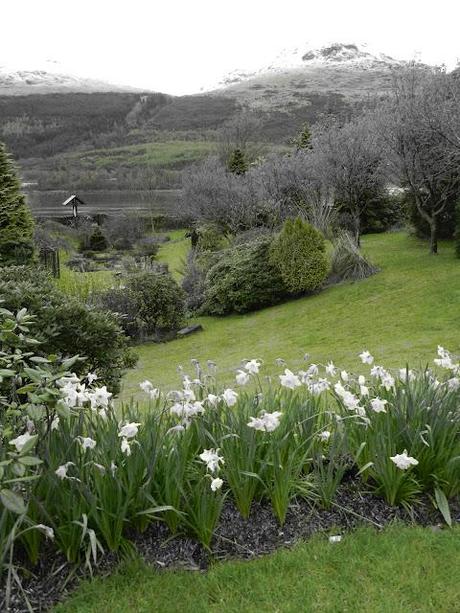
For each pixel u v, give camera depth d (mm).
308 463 3715
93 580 2842
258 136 56688
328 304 15094
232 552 3150
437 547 3129
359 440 3783
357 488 3699
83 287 16906
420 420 3654
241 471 3291
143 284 15727
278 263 16500
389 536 3234
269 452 3395
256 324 15156
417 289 14492
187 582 2875
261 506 3514
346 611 2650
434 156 16406
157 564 3029
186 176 34344
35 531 2895
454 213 18281
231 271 17344
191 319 17359
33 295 6152
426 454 3609
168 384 10062
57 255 21859
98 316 6371
